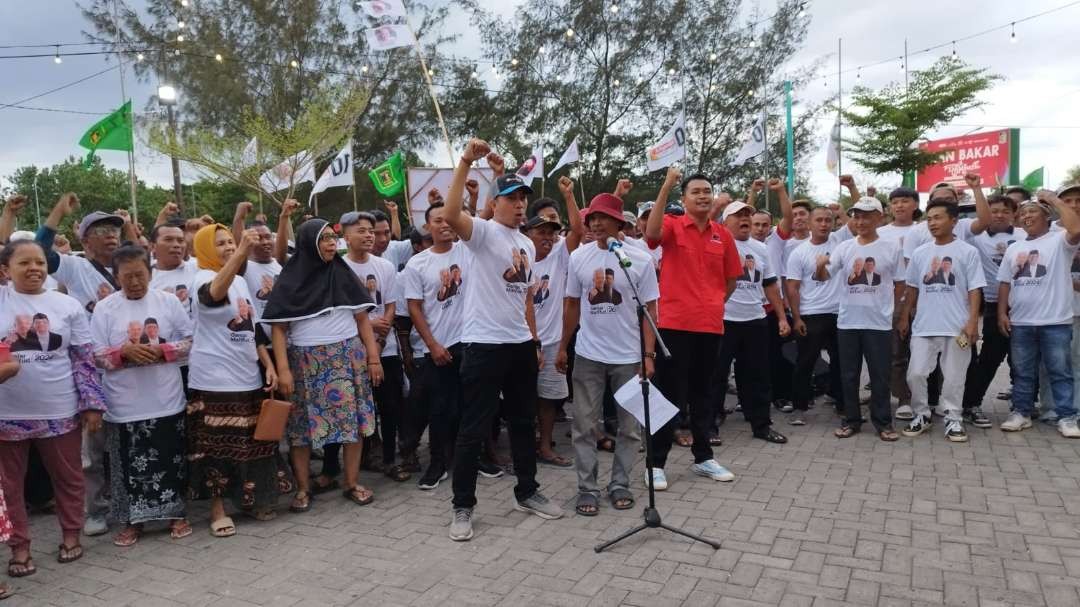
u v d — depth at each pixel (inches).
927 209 219.0
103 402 154.0
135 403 158.4
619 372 169.0
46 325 147.1
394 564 142.7
